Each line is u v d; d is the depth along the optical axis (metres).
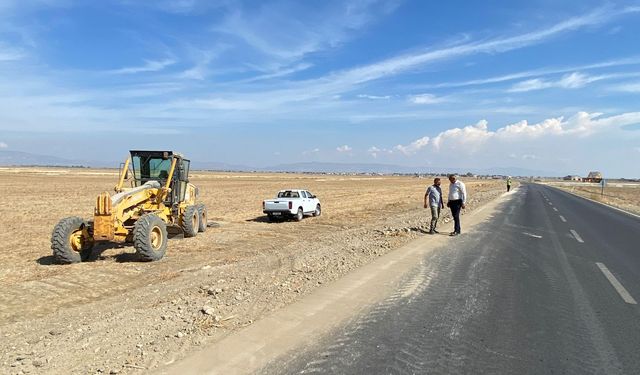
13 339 5.96
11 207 27.47
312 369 4.61
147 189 14.09
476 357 4.96
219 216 24.50
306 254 11.83
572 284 8.38
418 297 7.30
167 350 5.14
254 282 8.48
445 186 76.31
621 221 21.69
